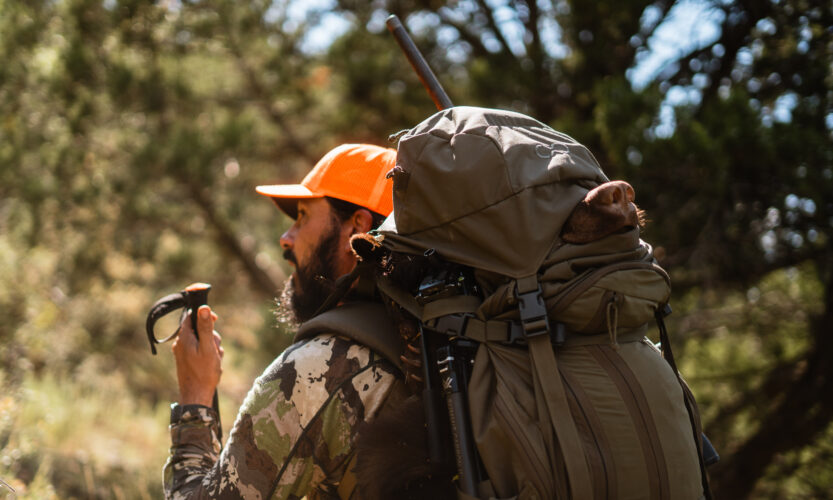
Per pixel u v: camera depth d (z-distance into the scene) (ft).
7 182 19.54
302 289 4.39
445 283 3.44
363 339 3.64
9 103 18.48
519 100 15.52
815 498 15.19
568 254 3.28
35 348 18.11
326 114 22.03
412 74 19.92
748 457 15.06
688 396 3.64
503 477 3.09
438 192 3.46
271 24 21.80
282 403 3.52
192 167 18.67
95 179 19.70
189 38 20.35
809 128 10.93
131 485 11.68
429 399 3.35
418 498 3.37
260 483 3.46
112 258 23.31
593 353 3.24
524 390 3.16
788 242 12.28
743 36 13.79
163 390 26.45
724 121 10.88
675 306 14.07
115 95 17.79
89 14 18.62
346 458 3.53
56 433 12.96
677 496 3.12
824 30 12.98
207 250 23.27
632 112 11.59
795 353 15.70
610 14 13.65
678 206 11.92
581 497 2.97
